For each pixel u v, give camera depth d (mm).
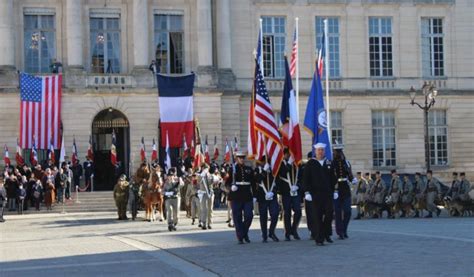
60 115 56312
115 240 30609
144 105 58312
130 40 59781
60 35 58875
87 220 44719
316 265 19672
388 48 64750
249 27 62250
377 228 32906
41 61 59062
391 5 64625
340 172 27406
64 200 52031
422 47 65312
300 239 27953
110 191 56531
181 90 57406
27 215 49500
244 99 61719
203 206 35906
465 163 65625
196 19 60500
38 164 54125
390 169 64188
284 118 30078
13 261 23938
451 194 42500
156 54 60594
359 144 63812
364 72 64125
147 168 45750
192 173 40125
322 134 33406
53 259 24047
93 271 20609
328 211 25203
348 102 63719
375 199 42406
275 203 27531
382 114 64562
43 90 55938
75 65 57750
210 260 21969
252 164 34625
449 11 65625
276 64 62938
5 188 49812
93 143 59656
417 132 64750
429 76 65312
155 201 42750
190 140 57062
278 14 62812
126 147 59531
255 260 21422
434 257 20484
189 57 60625
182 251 24984
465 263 19125
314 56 63219
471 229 30875
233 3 61969
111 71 59781
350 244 24781
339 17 63938
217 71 60594
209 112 59031
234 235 31500
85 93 57312
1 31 56812
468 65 65812
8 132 56344
